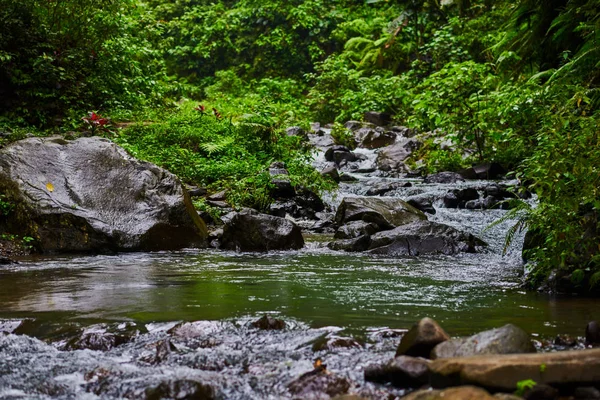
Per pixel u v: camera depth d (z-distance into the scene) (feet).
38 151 27.48
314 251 25.88
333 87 81.92
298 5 101.65
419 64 76.54
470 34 72.43
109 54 52.60
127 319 13.12
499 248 26.30
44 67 45.98
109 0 52.75
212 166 37.52
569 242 16.20
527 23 46.88
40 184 26.27
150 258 23.68
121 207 26.37
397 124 70.79
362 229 27.89
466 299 15.57
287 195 36.14
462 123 46.34
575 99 20.42
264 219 26.58
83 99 48.85
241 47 102.99
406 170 49.14
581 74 33.27
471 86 46.29
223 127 44.32
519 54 48.78
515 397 8.05
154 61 62.28
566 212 16.58
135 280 18.48
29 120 45.47
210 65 104.78
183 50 102.12
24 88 46.75
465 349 9.67
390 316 13.51
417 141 54.13
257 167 38.55
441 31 75.41
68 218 25.25
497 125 44.34
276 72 99.86
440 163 47.75
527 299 15.58
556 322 13.03
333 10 100.27
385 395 9.08
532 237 20.54
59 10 50.47
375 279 18.71
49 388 9.59
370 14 98.84
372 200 30.63
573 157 16.66
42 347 11.45
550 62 46.70
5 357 10.91
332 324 12.71
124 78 53.31
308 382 9.36
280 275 19.51
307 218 34.96
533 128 41.32
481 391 7.97
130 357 10.95
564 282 16.51
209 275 19.44
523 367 8.74
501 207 35.47
